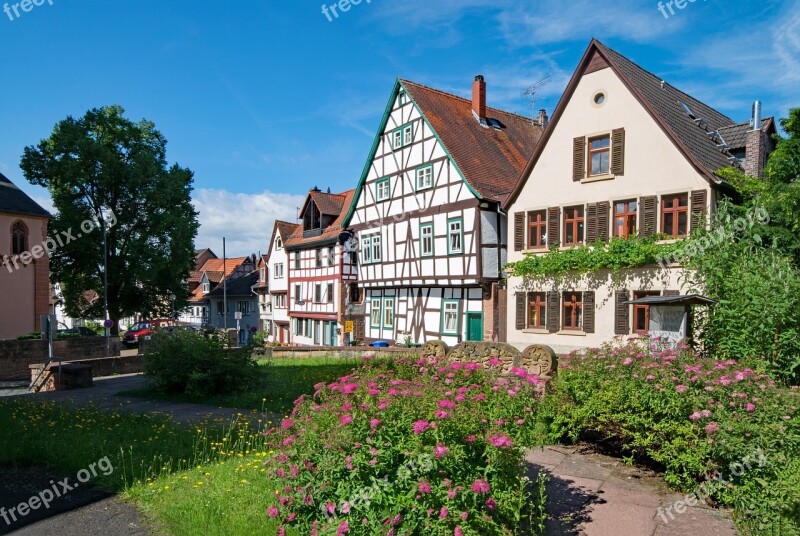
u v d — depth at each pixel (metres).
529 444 5.05
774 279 8.86
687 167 15.91
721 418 5.27
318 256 36.12
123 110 35.19
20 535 5.05
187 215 37.47
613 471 6.29
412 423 4.02
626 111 17.30
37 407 11.32
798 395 5.46
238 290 54.47
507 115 28.22
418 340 25.11
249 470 6.36
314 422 4.53
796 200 13.02
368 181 28.30
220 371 12.73
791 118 15.41
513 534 4.29
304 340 38.53
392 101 26.06
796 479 4.77
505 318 21.34
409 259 25.20
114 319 35.47
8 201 30.89
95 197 34.41
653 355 6.66
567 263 18.20
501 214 22.14
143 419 9.84
